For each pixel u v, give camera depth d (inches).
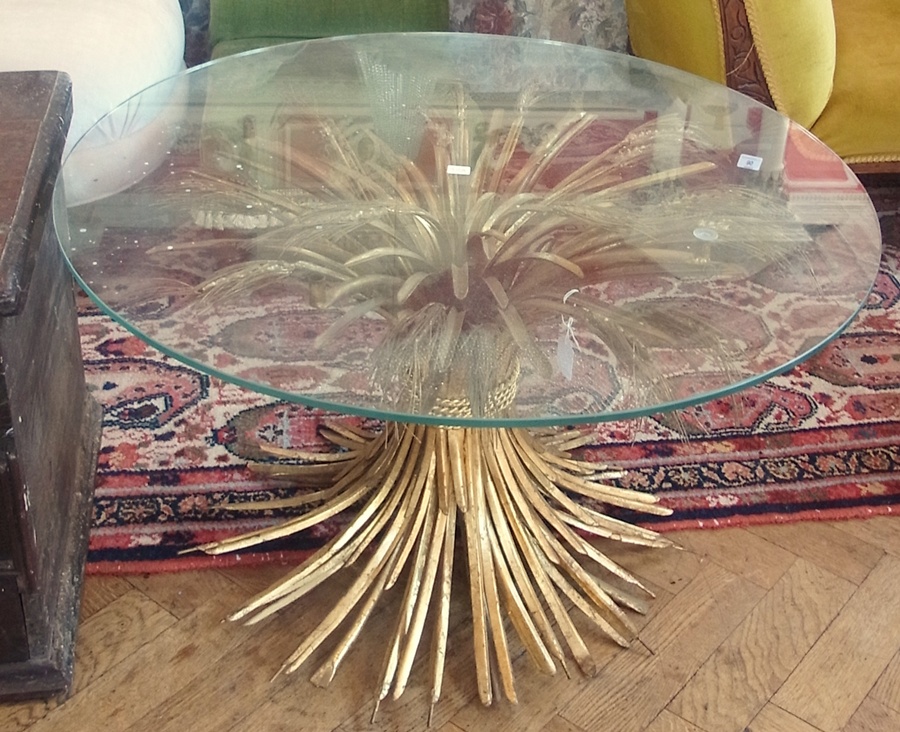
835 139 65.7
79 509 50.3
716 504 54.5
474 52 62.0
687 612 48.4
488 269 41.1
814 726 43.3
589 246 42.8
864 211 46.3
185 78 57.2
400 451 47.7
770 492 55.4
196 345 36.4
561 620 46.1
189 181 46.9
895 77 64.5
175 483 54.3
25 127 42.4
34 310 42.7
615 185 47.8
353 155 49.6
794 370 64.9
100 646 45.2
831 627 47.8
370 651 45.8
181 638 45.9
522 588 46.6
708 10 61.7
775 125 54.0
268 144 50.6
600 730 42.8
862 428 60.5
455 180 47.6
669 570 50.7
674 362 36.4
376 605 47.9
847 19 70.3
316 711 43.1
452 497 46.1
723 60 63.0
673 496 54.9
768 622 48.0
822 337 38.0
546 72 59.9
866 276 41.7
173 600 47.8
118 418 58.5
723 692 44.6
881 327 69.6
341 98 55.8
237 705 43.1
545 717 43.3
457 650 46.2
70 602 45.7
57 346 48.5
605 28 93.0
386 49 62.1
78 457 52.6
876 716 43.8
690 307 39.3
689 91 57.8
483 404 34.4
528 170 48.8
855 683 45.3
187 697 43.3
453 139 51.5
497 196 46.4
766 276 41.3
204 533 51.4
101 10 65.5
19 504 37.9
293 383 34.9
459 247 42.5
